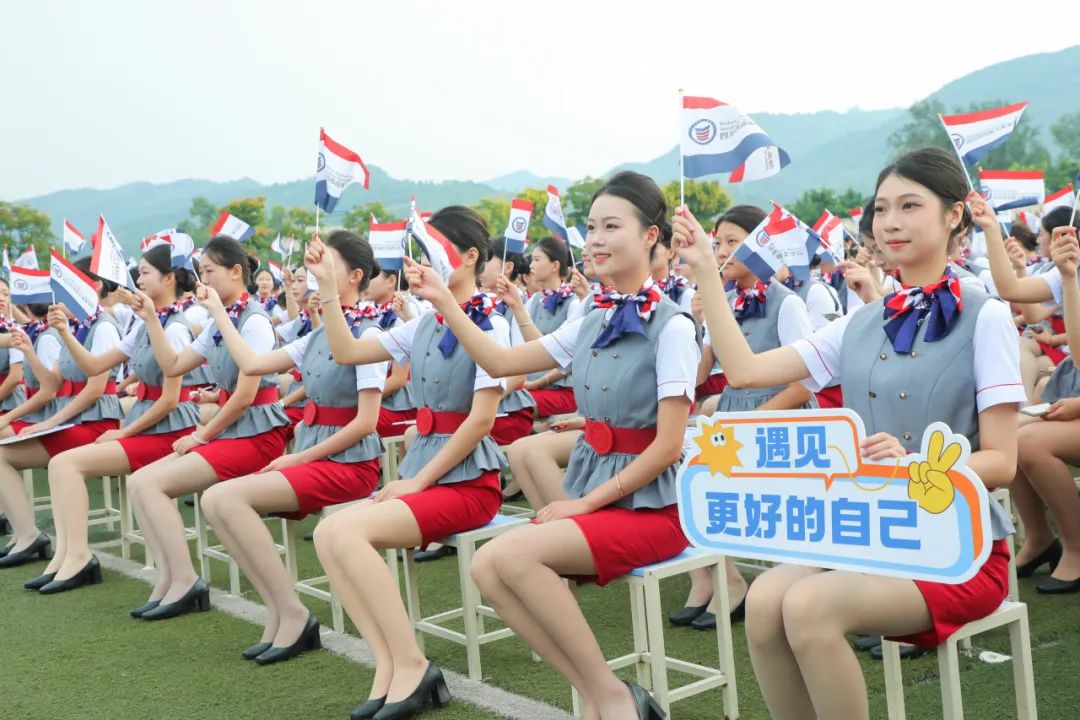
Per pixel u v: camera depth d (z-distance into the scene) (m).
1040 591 4.22
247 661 4.05
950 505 2.04
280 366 4.54
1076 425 4.12
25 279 6.52
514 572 2.86
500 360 3.26
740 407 4.28
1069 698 3.11
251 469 4.87
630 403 3.09
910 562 2.10
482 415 3.58
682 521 2.51
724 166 2.81
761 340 4.33
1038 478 4.14
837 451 2.21
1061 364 4.70
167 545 4.77
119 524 7.19
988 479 2.27
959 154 3.94
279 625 4.11
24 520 6.05
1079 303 3.33
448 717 3.31
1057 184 51.53
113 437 5.49
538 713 3.31
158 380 5.61
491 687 3.61
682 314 3.06
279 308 10.36
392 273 5.90
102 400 6.07
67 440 5.94
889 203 2.48
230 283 5.09
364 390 4.21
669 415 2.99
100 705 3.64
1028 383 5.80
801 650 2.21
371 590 3.34
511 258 6.76
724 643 3.17
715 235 4.46
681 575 5.01
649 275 3.19
